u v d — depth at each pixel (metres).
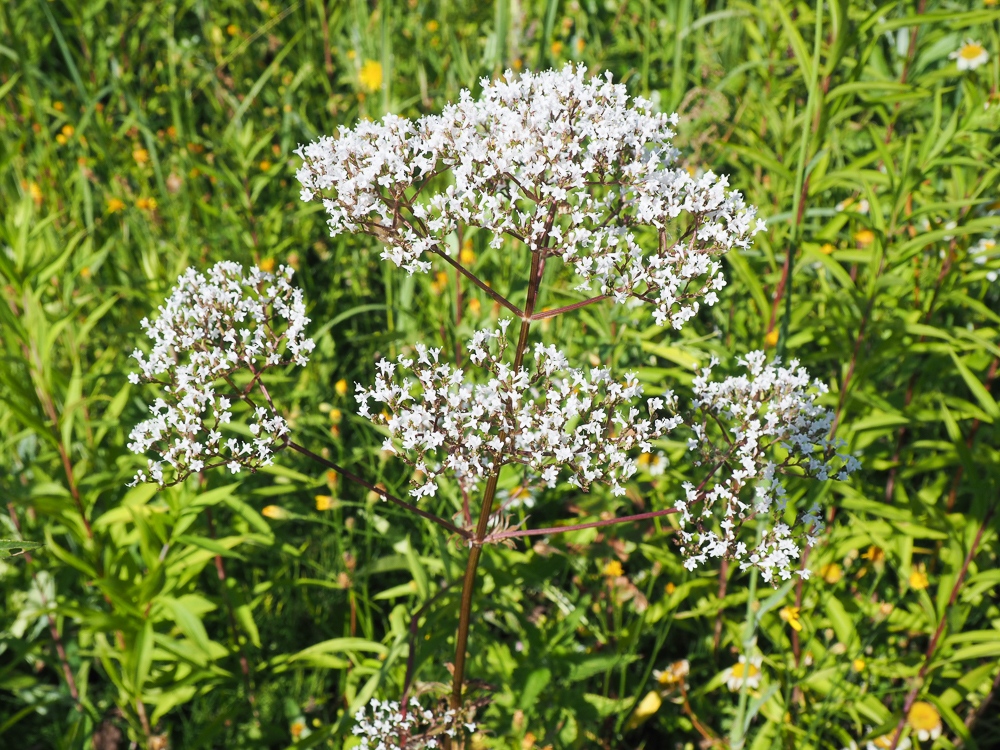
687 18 0.70
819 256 0.47
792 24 0.49
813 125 0.50
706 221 0.35
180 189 0.71
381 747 0.41
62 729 0.50
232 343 0.38
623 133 0.35
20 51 0.71
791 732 0.48
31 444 0.54
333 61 0.85
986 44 0.61
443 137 0.35
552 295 0.53
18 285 0.47
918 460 0.53
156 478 0.37
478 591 0.48
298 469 0.55
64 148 0.77
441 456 0.50
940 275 0.51
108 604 0.48
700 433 0.38
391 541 0.52
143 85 0.83
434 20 0.83
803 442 0.37
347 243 0.66
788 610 0.48
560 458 0.36
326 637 0.53
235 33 0.85
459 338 0.54
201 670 0.47
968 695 0.47
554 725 0.46
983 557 0.50
